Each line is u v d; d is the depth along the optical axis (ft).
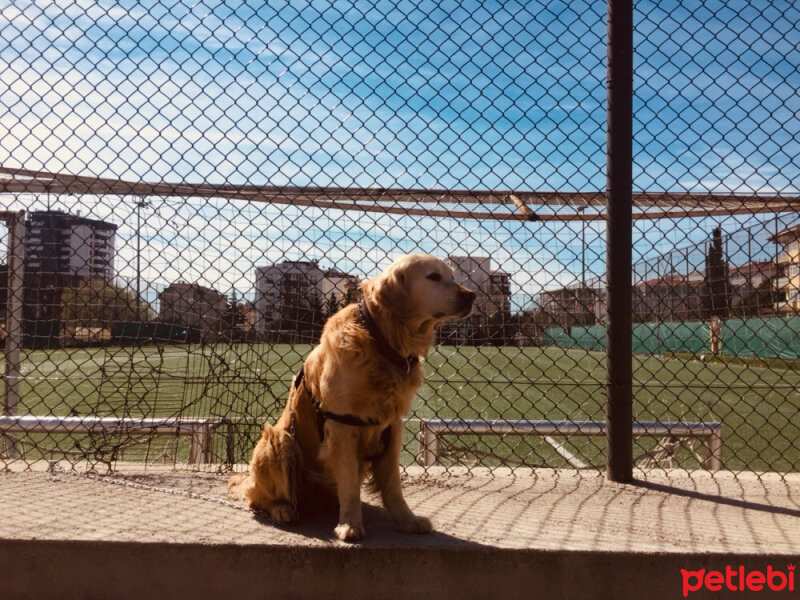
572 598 6.50
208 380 11.58
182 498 8.52
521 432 12.60
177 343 11.43
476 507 8.27
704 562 6.47
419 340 8.21
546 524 7.48
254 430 11.50
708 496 8.87
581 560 6.53
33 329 11.95
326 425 7.48
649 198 10.81
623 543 6.76
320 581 6.55
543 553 6.55
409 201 10.75
